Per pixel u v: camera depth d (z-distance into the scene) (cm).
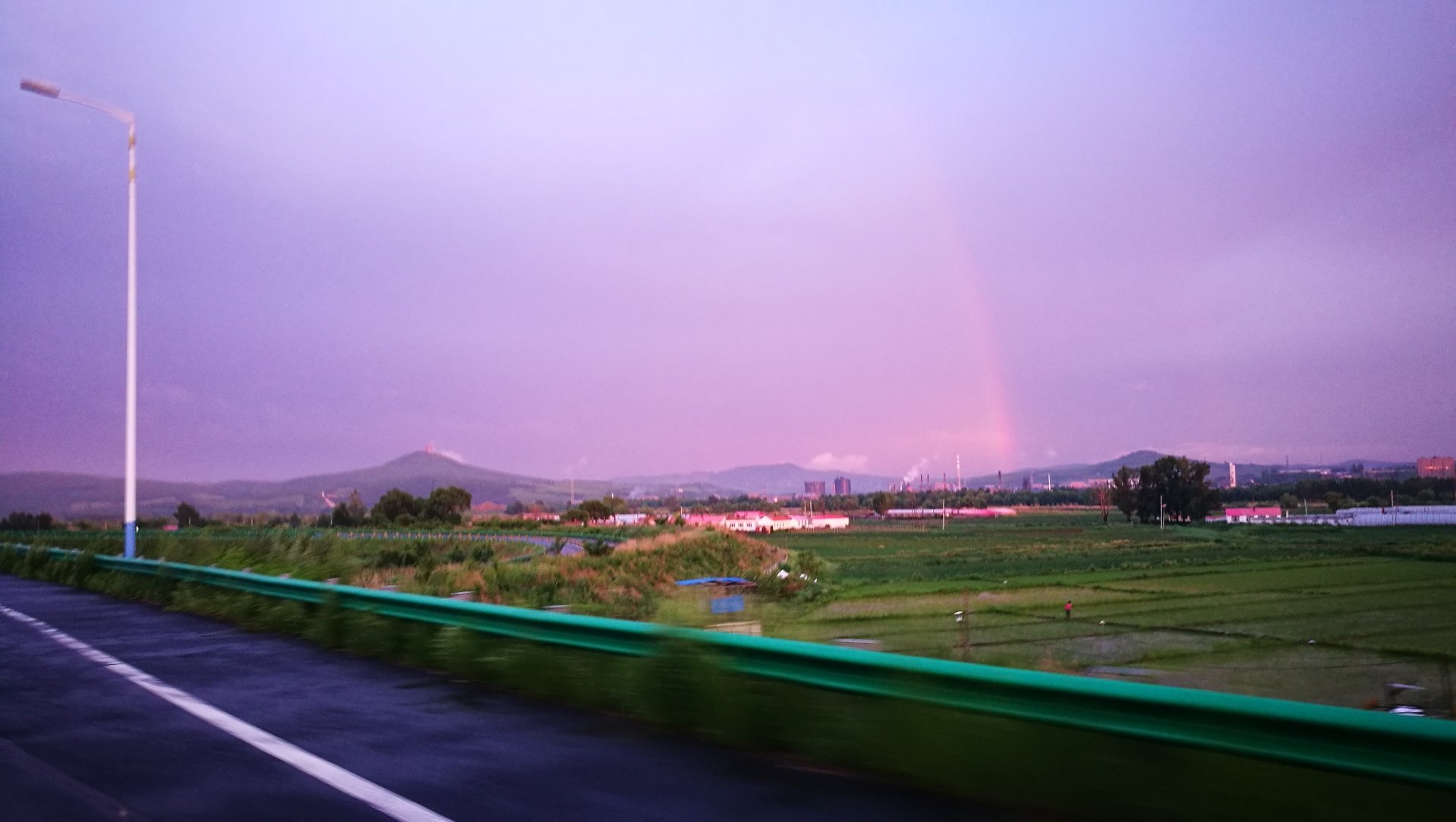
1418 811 444
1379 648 3219
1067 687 519
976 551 10462
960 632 3159
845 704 619
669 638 726
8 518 9356
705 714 674
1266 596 5538
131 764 620
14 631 1341
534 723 724
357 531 10875
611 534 9038
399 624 1074
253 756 634
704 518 18475
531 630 883
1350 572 6925
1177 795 491
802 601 5053
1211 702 473
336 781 570
